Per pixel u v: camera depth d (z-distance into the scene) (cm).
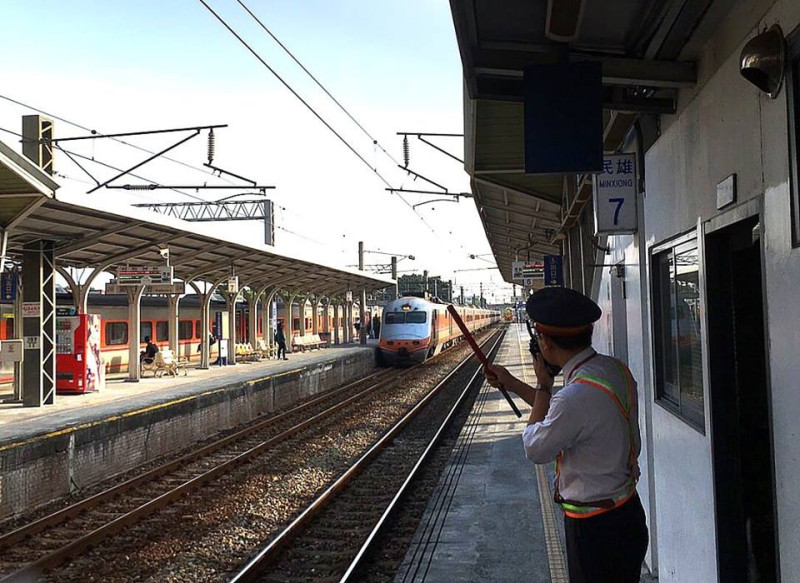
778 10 240
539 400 262
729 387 334
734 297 335
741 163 284
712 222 326
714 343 336
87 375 1593
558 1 322
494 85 421
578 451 244
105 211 1248
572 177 954
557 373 272
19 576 600
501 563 540
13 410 1330
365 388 2136
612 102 404
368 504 833
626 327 599
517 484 801
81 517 795
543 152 380
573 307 253
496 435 1156
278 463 1073
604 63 375
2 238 1147
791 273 234
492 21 357
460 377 2359
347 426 1420
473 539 604
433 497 758
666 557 438
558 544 579
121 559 645
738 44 285
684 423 388
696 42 334
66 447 898
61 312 1630
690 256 378
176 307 2094
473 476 855
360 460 1035
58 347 1588
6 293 1498
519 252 2294
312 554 657
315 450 1177
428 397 1783
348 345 3734
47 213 1238
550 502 711
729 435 332
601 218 501
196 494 888
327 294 3578
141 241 1599
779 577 253
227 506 825
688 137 368
